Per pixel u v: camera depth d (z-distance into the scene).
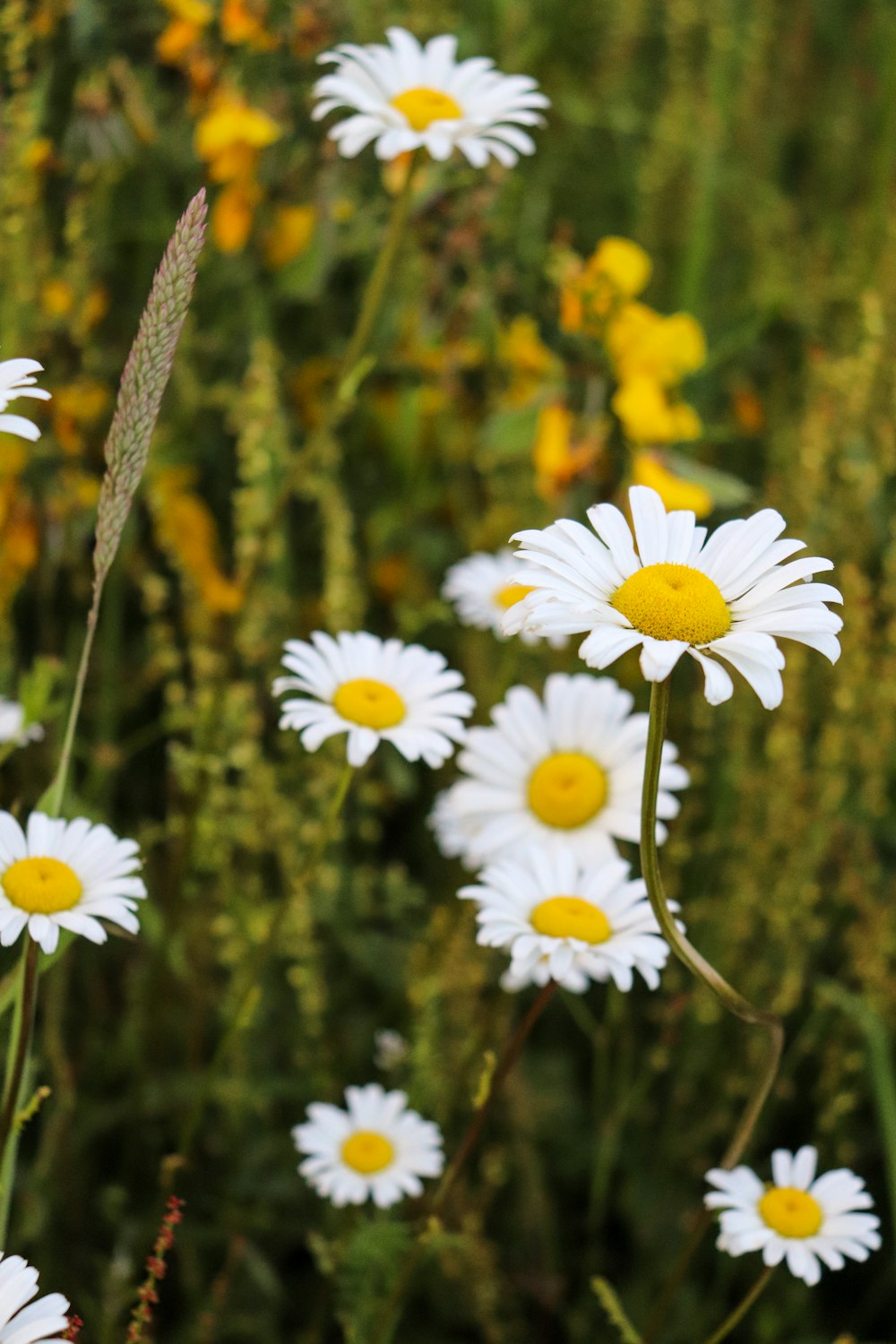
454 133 0.66
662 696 0.52
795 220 1.12
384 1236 0.62
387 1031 0.75
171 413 0.81
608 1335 0.71
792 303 1.02
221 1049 0.65
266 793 0.72
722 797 0.78
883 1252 0.73
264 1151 0.72
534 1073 0.75
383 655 0.62
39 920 0.54
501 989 0.76
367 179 0.84
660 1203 0.73
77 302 0.74
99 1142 0.72
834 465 0.83
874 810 0.75
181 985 0.73
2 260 0.73
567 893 0.59
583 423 0.80
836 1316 0.73
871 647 0.78
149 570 0.78
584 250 1.09
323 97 0.76
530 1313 0.72
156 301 0.53
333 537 0.77
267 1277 0.68
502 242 0.84
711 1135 0.74
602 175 1.15
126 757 0.78
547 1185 0.74
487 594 0.75
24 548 0.75
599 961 0.58
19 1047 0.55
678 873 0.77
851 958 0.76
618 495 0.80
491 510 0.91
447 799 0.71
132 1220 0.69
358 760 0.60
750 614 0.51
